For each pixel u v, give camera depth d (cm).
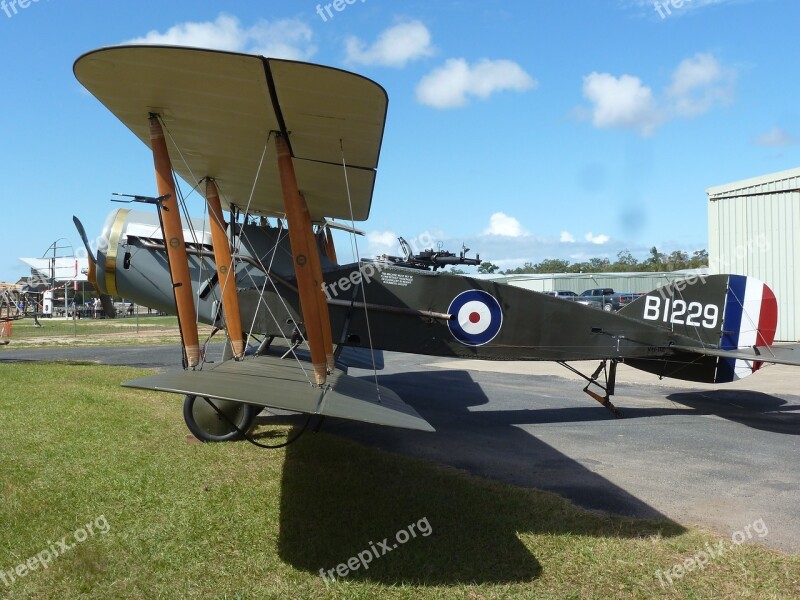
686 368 899
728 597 355
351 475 567
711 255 2069
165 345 2045
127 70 426
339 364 878
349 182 675
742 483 566
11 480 515
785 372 1361
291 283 773
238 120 505
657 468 616
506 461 641
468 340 809
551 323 830
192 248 781
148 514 457
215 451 630
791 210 1855
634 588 365
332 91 440
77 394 903
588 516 477
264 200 802
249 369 555
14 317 2377
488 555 405
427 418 866
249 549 405
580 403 986
